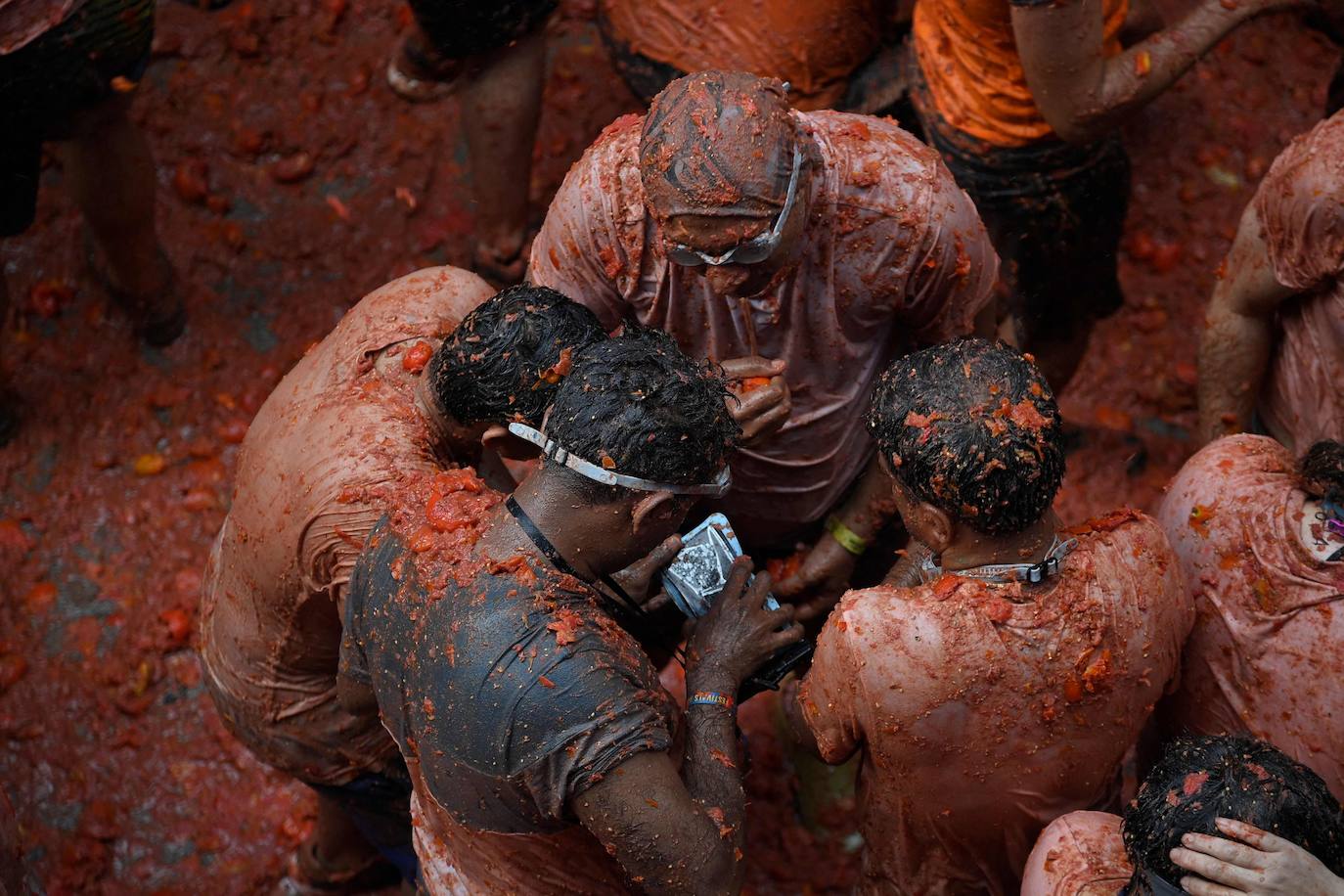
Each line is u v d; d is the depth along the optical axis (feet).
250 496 31.35
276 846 42.09
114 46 40.68
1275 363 36.70
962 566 25.73
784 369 29.09
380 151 56.65
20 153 42.24
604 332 27.73
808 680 27.09
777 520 34.63
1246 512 28.14
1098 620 25.35
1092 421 51.21
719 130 25.25
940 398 24.56
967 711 25.41
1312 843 21.52
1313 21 39.42
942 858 28.55
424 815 29.22
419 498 26.14
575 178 29.68
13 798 42.39
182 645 45.70
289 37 58.49
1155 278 54.39
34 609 46.19
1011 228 42.19
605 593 26.99
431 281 32.73
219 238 54.34
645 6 43.27
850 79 44.62
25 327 51.83
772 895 40.68
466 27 43.93
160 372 51.57
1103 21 38.50
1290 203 32.42
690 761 25.21
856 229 28.58
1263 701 27.78
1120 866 24.98
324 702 33.76
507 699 23.31
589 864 26.99
